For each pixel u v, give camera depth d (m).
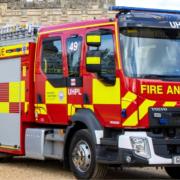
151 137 11.70
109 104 12.02
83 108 12.64
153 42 11.97
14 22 34.72
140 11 12.20
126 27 11.82
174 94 11.93
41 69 13.93
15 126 14.85
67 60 13.11
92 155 12.24
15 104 14.85
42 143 13.73
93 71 12.10
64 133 13.19
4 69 15.32
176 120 11.91
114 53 11.93
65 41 13.22
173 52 12.09
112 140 12.02
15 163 16.08
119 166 12.44
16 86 14.81
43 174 13.76
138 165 11.75
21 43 14.63
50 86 13.60
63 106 13.20
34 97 14.22
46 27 13.98
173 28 12.10
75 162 12.67
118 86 11.84
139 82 11.69
